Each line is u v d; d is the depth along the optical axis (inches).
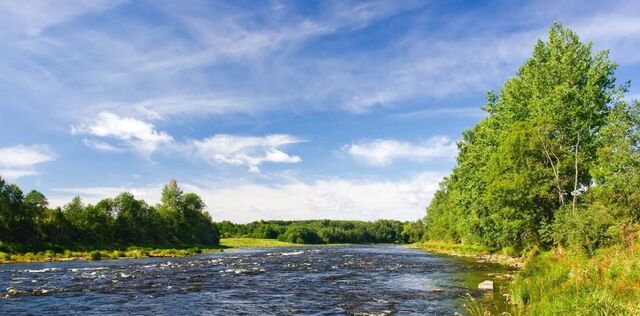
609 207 1207.6
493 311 773.3
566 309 570.6
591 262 972.6
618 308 531.5
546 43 1833.2
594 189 1331.2
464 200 2293.3
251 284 1278.3
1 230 2920.8
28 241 3056.1
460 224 2507.4
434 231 4815.5
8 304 936.3
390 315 789.2
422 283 1238.9
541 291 765.9
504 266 1738.4
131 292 1114.7
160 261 2404.0
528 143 1600.6
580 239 1192.2
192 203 5349.4
